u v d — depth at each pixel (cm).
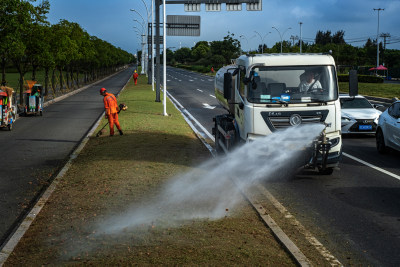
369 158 1237
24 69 3052
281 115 955
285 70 965
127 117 2150
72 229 641
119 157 1170
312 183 953
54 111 2692
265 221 664
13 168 1134
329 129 962
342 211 757
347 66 8462
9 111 1842
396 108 1262
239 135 1058
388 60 10969
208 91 4475
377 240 623
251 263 512
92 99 3694
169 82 6306
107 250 557
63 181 952
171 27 2662
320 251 567
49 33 3256
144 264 509
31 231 644
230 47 12438
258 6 2333
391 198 836
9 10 2347
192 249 552
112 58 9906
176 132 1664
